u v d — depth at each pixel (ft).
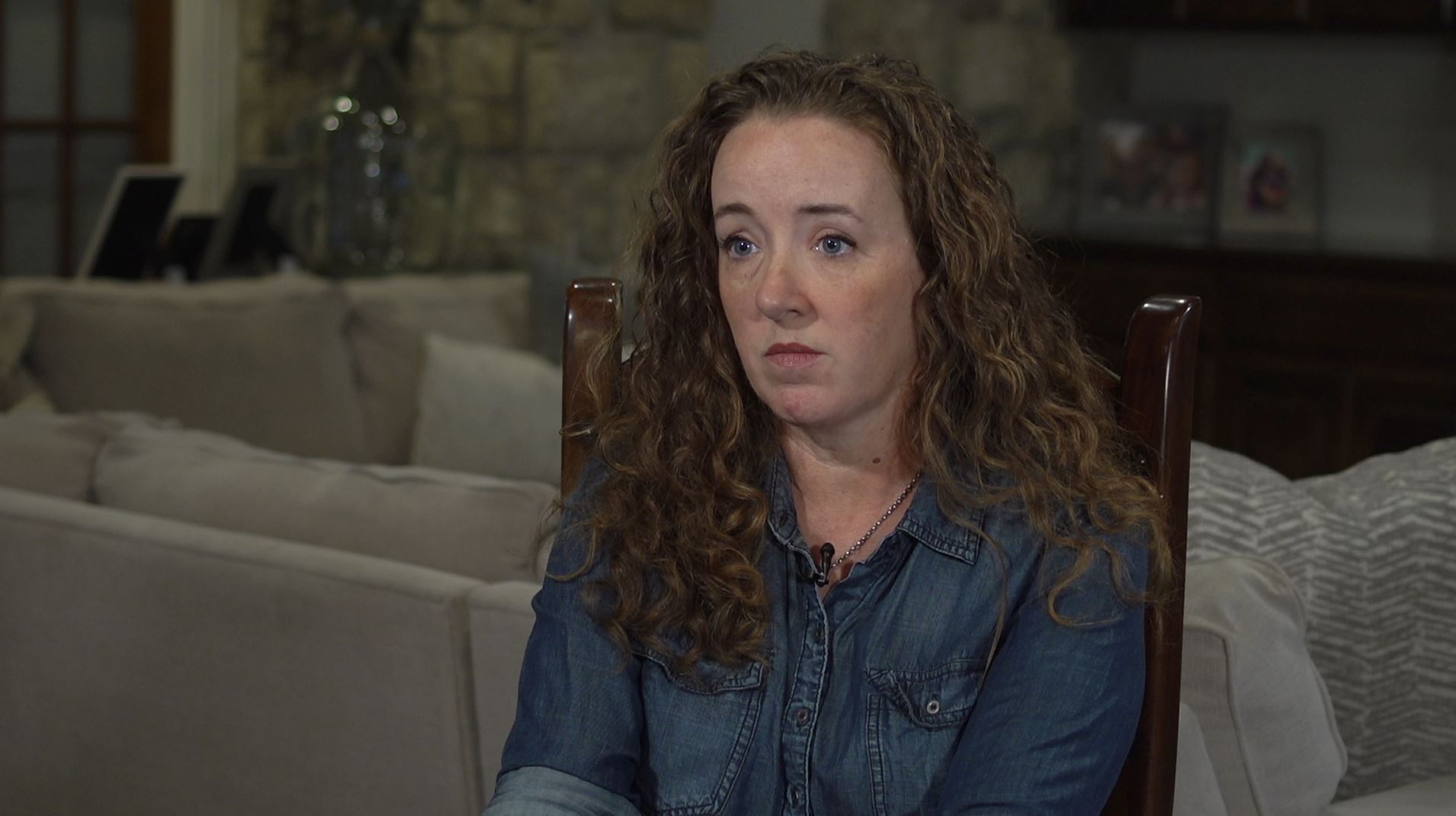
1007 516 6.08
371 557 9.06
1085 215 26.35
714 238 6.41
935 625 6.03
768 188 5.82
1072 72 26.76
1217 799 6.86
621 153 23.54
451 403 16.12
